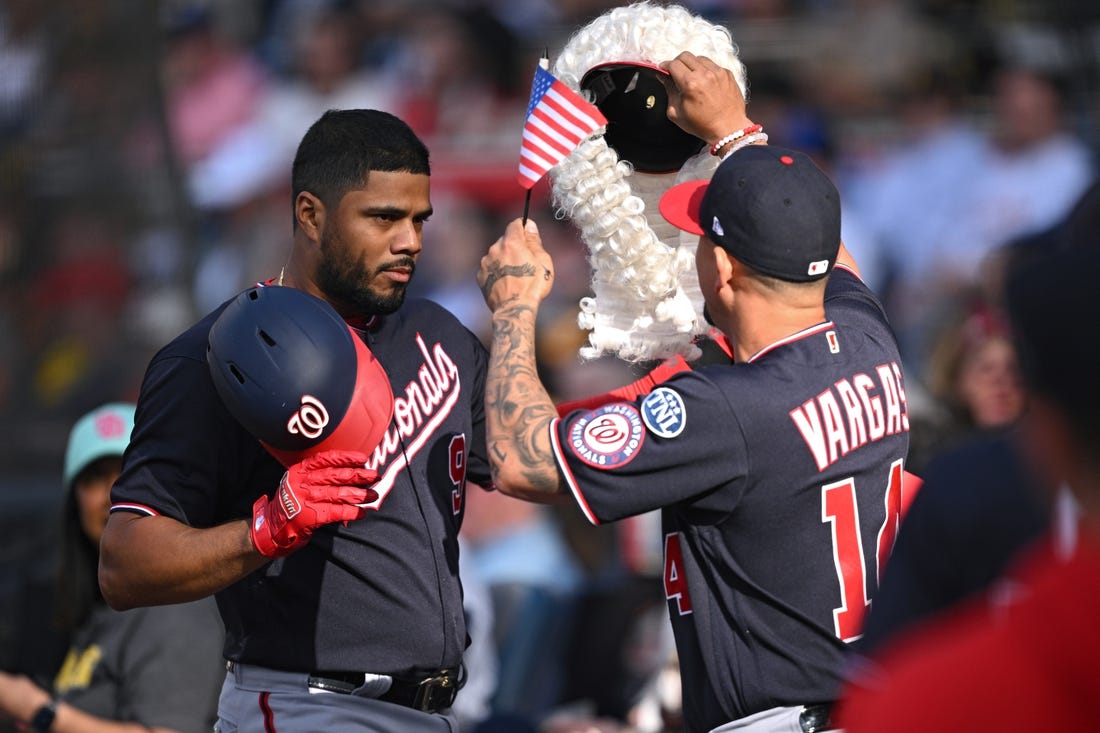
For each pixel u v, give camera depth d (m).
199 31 36.00
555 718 18.02
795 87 33.94
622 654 18.86
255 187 34.28
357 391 9.59
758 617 10.12
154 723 13.52
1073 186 30.53
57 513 18.19
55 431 21.67
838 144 32.66
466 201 32.59
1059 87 32.25
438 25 35.44
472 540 21.03
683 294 11.40
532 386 10.52
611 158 11.11
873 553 10.22
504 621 19.59
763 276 10.23
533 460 10.14
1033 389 6.13
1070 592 5.70
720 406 9.91
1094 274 6.00
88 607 14.26
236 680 10.94
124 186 22.92
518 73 35.84
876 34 34.09
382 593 10.73
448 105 34.44
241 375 9.51
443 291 31.80
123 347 22.27
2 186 22.42
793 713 10.09
